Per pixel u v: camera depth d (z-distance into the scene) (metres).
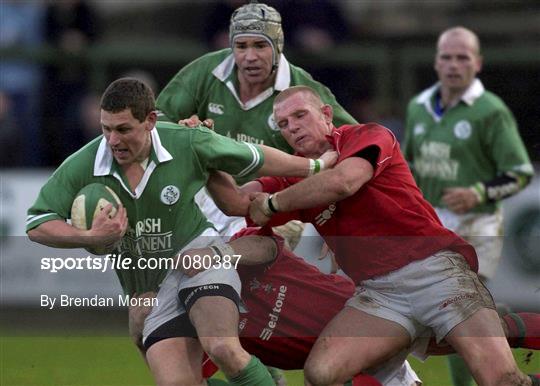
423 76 40.38
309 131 20.67
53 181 19.88
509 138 29.72
